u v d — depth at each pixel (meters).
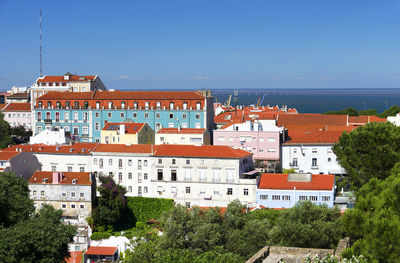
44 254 80.38
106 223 131.50
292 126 183.75
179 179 137.00
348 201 120.94
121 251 113.50
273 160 151.88
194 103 178.50
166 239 85.31
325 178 126.19
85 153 145.75
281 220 92.88
